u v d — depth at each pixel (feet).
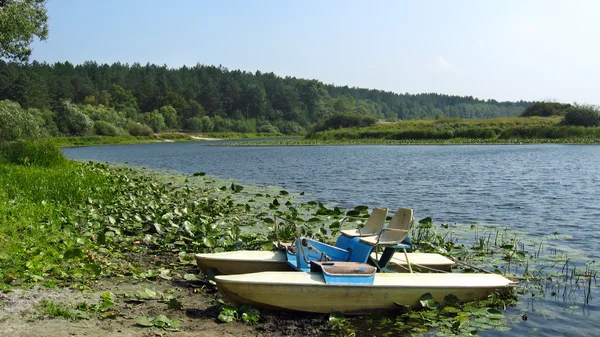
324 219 47.52
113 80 491.31
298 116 505.25
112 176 74.49
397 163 120.98
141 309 22.80
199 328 21.22
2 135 92.89
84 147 269.23
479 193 68.33
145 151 215.31
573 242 39.63
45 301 22.11
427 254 30.58
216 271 27.55
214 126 436.76
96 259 29.27
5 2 88.48
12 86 337.52
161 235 38.01
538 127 229.04
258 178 90.38
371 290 23.31
